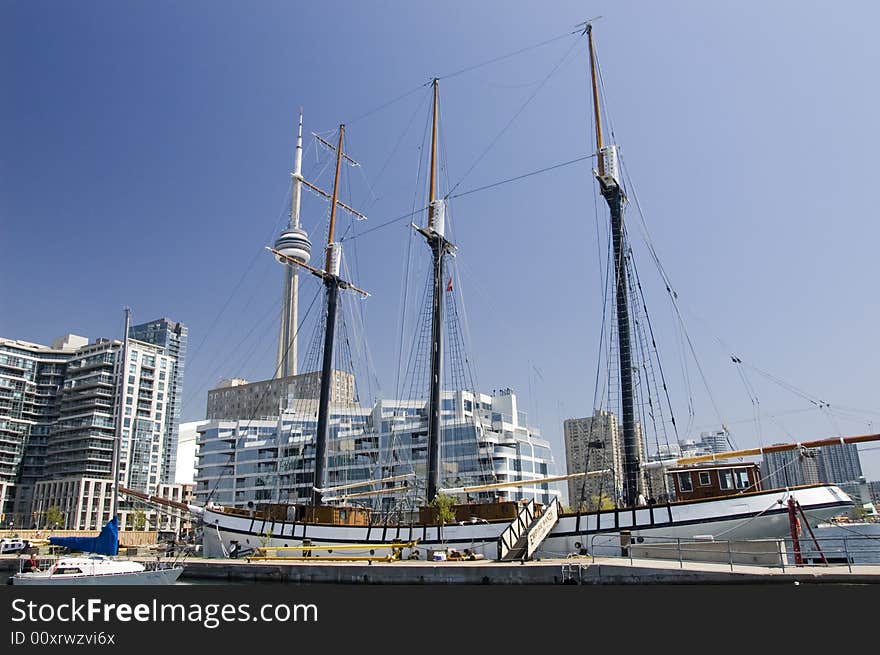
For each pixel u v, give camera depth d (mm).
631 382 48469
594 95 56969
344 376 167625
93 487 185375
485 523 46625
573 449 155750
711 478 42156
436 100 72938
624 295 50781
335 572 43531
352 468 135000
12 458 197875
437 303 63250
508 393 150750
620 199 53531
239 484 152000
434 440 58156
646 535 41406
